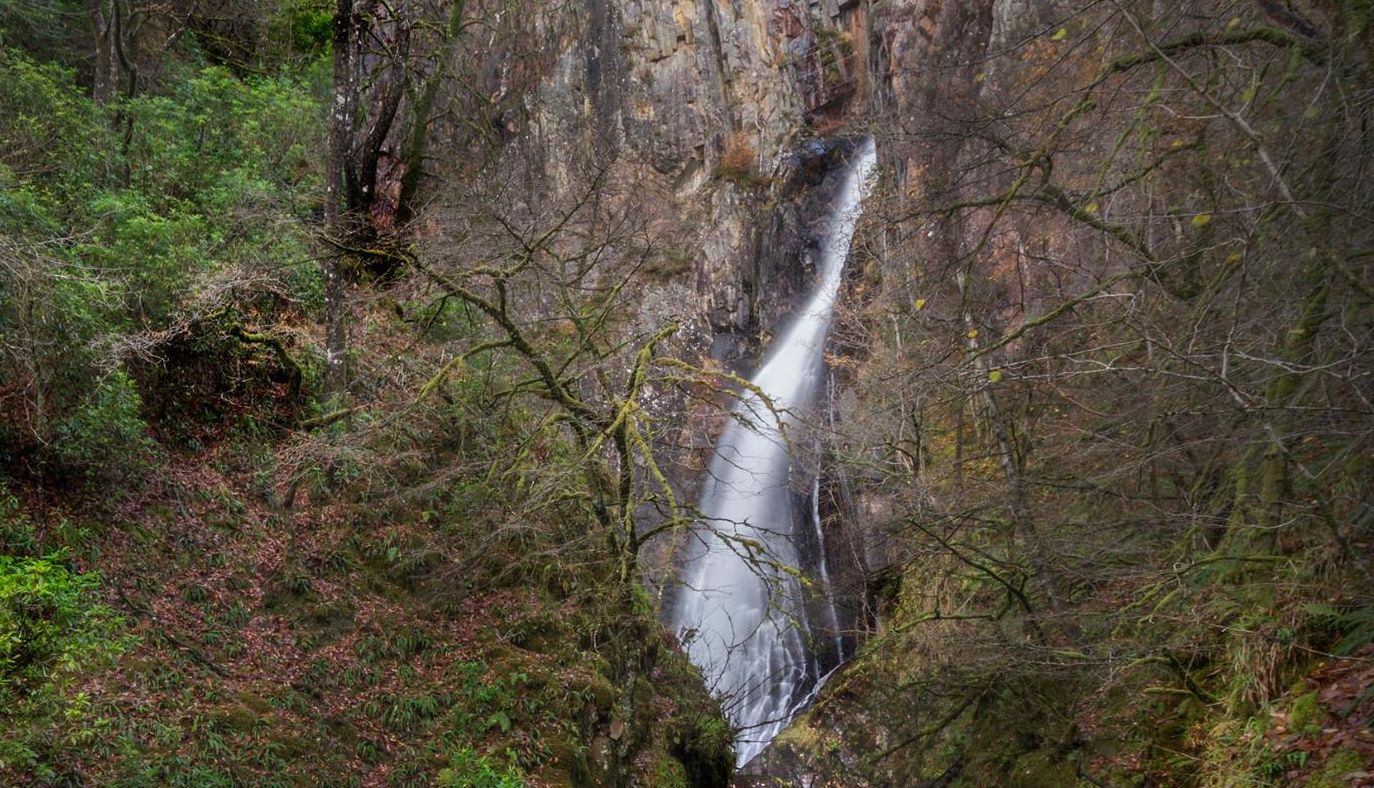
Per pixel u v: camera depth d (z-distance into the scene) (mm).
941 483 12852
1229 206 8180
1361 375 6742
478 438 12391
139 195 12812
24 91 13836
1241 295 7168
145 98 15508
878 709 14898
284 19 23359
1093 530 9719
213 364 12102
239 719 8711
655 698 12797
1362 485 8188
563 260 12484
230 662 9398
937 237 12219
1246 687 8875
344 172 14781
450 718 10031
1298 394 7266
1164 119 8875
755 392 12906
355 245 12492
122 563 9461
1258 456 8453
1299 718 8117
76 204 12344
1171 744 9594
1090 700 10953
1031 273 11945
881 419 14438
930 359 11141
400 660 10477
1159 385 8297
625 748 11383
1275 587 8898
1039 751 11164
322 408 11945
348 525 11508
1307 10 8555
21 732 7023
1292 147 7223
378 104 19484
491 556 11672
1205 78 8453
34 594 7684
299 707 9305
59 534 9039
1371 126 6934
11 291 9070
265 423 12156
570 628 11656
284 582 10516
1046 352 9477
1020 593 10352
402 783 9258
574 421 11703
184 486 10758
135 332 10906
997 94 10570
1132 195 9836
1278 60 8070
